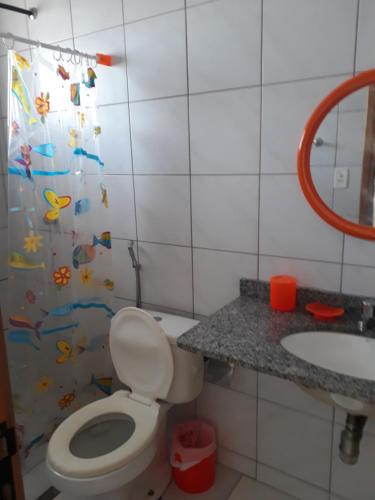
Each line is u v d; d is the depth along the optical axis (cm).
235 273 157
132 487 156
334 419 148
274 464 167
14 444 56
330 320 130
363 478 148
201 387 162
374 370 119
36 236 164
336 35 119
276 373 101
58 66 152
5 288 206
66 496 167
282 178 138
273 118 135
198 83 147
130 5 156
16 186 155
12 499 58
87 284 179
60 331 180
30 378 179
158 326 151
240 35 135
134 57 160
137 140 169
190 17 143
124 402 161
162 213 170
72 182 167
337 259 135
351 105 121
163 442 170
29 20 186
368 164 122
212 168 152
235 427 173
